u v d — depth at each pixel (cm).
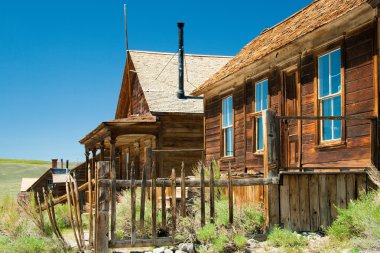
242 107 1614
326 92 1163
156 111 2319
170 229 1116
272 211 945
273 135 969
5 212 1244
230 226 951
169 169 2338
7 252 1010
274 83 1404
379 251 747
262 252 855
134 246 918
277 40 1385
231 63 1806
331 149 1123
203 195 961
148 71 2800
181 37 2584
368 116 973
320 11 1267
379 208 827
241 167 1608
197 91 1923
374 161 966
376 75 976
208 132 1916
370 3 957
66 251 1016
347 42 1078
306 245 861
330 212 964
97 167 900
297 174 959
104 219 892
